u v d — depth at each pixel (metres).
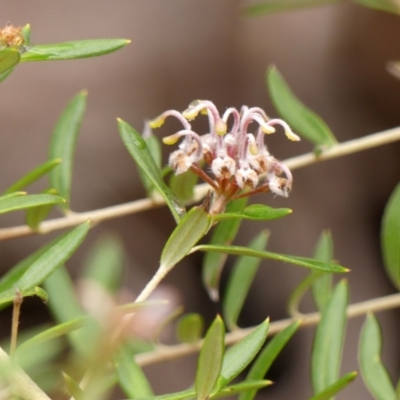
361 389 0.84
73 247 0.46
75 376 0.44
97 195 0.83
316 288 0.53
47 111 0.84
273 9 0.59
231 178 0.47
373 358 0.51
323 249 0.54
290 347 0.85
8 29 0.46
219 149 0.47
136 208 0.53
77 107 0.52
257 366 0.50
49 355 0.46
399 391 0.49
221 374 0.46
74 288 0.51
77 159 0.83
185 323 0.52
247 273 0.54
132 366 0.48
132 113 0.85
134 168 0.84
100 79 0.85
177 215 0.46
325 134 0.54
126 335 0.43
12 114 0.83
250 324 0.85
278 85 0.54
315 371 0.50
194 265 0.84
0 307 0.48
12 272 0.50
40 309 0.78
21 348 0.45
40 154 0.83
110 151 0.84
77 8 0.86
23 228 0.52
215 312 0.84
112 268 0.47
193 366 0.79
